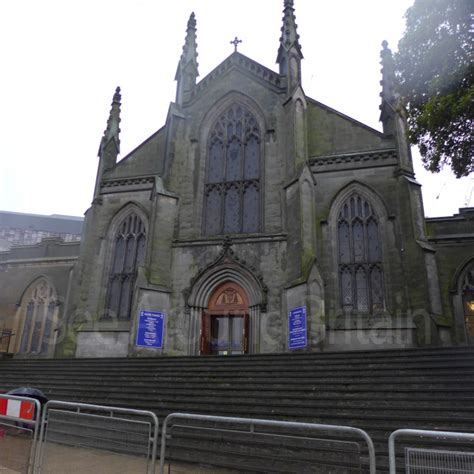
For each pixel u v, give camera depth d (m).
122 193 28.20
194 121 27.88
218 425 9.70
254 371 14.08
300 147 24.25
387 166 23.94
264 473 5.71
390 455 4.84
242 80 28.00
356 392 11.19
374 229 23.34
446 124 15.23
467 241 24.89
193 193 26.12
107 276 26.44
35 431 7.51
